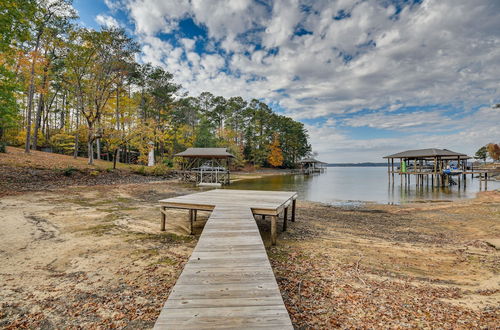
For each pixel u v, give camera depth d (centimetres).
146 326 267
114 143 2325
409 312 297
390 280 393
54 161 1700
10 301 312
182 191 1638
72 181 1433
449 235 706
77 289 346
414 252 541
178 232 656
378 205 1311
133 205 1034
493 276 413
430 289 362
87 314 289
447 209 1127
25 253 472
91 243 545
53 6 1722
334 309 302
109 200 1120
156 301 318
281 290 352
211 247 348
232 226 450
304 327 264
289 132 6391
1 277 375
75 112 3466
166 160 3181
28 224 659
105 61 1941
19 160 1465
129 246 534
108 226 689
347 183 2950
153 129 2755
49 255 469
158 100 3259
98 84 1980
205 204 623
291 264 458
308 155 7719
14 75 1246
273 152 5738
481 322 276
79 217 772
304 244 590
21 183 1176
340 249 556
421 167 2991
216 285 244
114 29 1895
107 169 1891
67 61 1844
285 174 5081
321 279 392
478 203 1267
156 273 403
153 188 1623
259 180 3183
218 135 5038
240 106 5462
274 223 573
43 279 374
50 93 2625
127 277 387
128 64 2083
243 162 5053
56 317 282
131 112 2972
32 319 278
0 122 1310
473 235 699
